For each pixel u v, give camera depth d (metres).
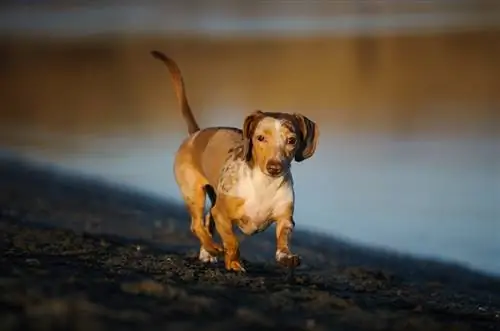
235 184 8.34
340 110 22.45
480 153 17.58
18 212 13.48
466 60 29.94
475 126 20.12
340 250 12.69
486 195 15.05
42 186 15.84
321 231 13.52
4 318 5.72
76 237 10.44
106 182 16.42
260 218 8.38
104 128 21.22
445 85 26.05
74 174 16.97
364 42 34.12
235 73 28.42
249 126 8.31
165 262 8.70
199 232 9.30
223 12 43.81
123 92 26.47
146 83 27.98
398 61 30.28
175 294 6.73
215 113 21.94
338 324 6.45
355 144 18.55
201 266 8.77
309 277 9.30
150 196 15.68
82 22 41.91
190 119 9.80
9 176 16.61
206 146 8.99
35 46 36.19
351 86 26.11
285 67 29.39
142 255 9.38
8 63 32.47
